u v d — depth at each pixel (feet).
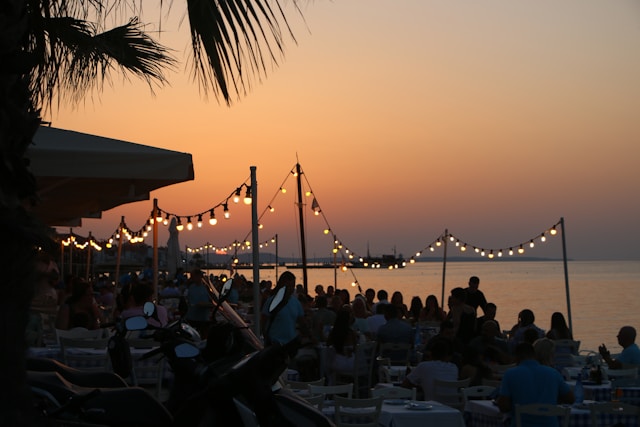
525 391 28.68
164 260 151.02
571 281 397.19
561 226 67.82
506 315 140.87
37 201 8.93
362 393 42.86
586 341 98.89
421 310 68.28
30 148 25.11
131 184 30.86
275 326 38.22
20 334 8.07
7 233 8.07
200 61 14.10
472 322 51.24
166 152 26.73
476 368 36.96
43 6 15.65
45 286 8.52
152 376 31.89
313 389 29.43
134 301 32.09
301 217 84.43
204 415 12.21
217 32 13.80
